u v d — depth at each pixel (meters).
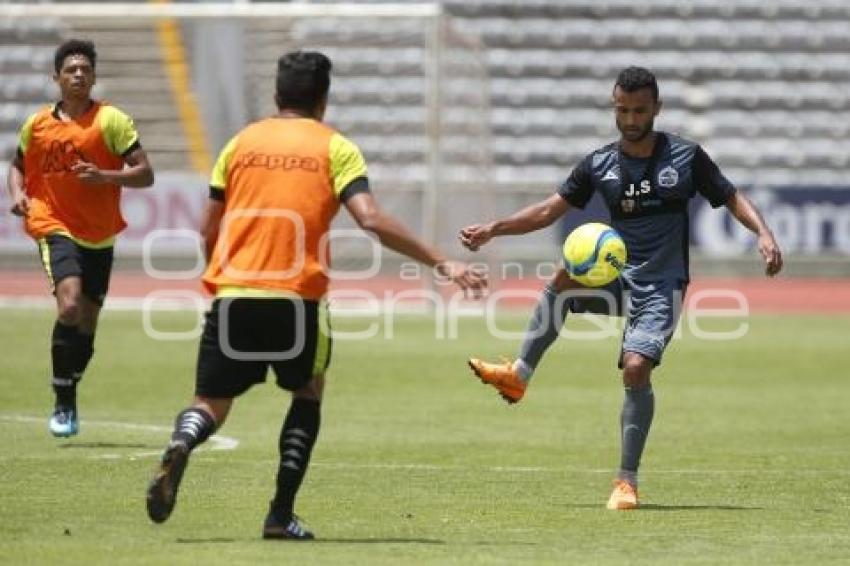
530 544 24.33
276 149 23.47
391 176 95.81
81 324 36.59
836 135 104.81
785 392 50.62
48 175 35.56
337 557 22.58
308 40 97.38
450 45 82.19
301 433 23.94
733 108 105.50
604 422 42.81
